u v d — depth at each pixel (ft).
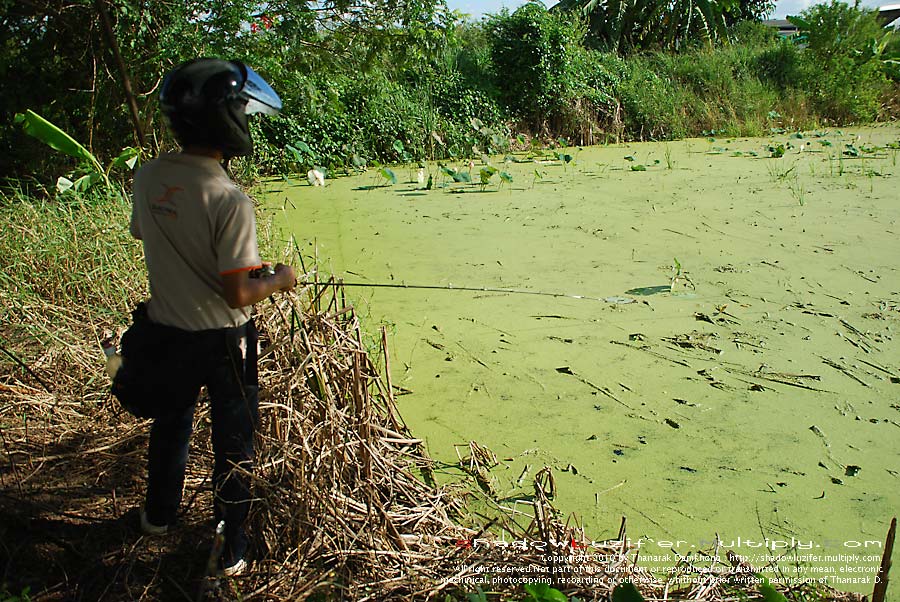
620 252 20.13
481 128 43.96
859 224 22.41
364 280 17.88
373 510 8.27
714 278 17.74
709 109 53.21
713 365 13.12
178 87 6.51
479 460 10.34
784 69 58.95
